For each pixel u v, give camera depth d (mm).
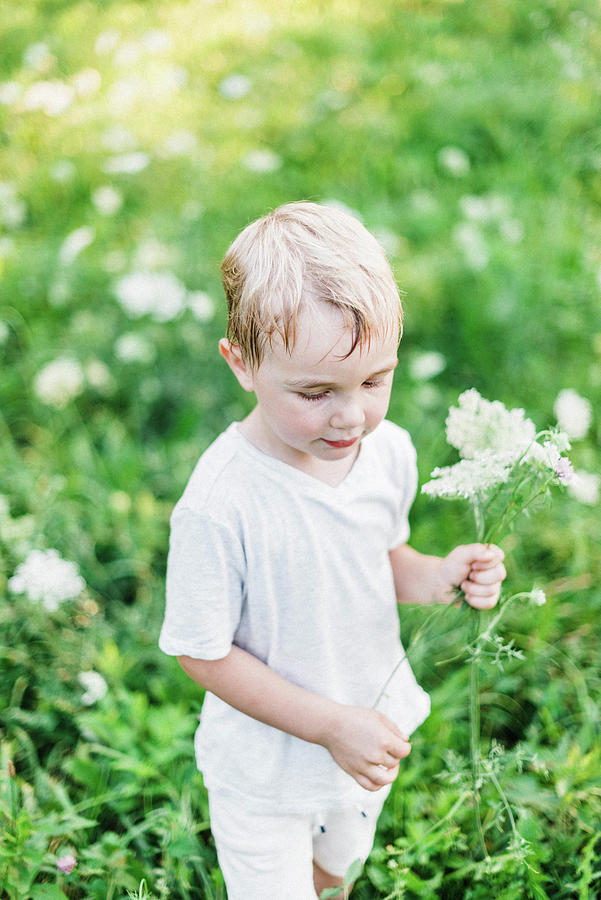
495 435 1332
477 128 4371
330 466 1334
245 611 1345
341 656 1406
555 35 5234
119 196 3750
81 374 2855
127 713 2006
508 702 2111
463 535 2512
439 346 3150
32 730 2082
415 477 1470
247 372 1241
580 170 4188
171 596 1319
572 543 2459
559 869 1729
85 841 1788
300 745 1417
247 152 4145
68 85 4812
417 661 2166
